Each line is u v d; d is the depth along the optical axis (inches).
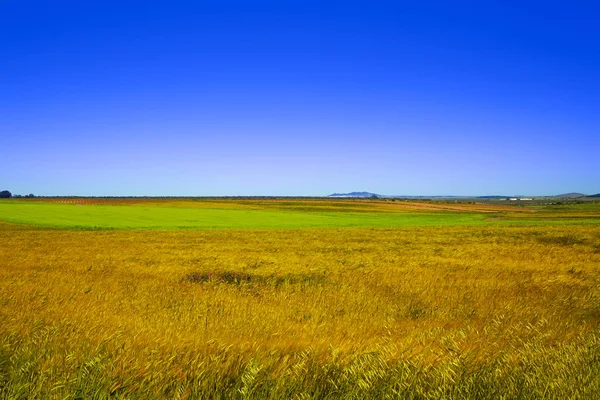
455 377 183.0
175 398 159.3
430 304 527.2
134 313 435.2
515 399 172.7
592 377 186.5
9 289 568.1
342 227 2544.3
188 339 272.4
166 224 2632.9
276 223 2928.2
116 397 161.5
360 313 476.7
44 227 2262.6
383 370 186.5
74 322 309.1
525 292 605.0
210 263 981.2
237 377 182.7
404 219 3585.1
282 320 415.2
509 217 3986.2
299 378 178.4
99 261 1011.3
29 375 176.6
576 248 1306.6
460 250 1262.3
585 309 447.8
